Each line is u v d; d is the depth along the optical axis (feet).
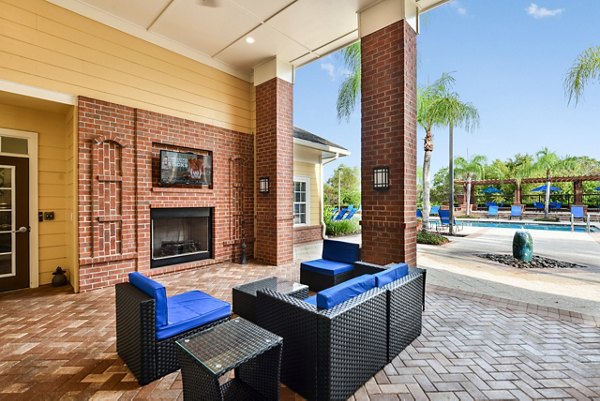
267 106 18.74
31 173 13.48
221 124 18.22
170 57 15.84
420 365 7.09
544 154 57.57
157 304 6.53
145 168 14.56
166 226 16.62
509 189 70.95
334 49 17.24
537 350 7.79
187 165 15.97
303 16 14.10
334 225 34.96
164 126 15.34
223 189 18.13
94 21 13.12
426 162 30.86
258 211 19.45
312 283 12.60
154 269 14.87
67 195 14.35
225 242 18.16
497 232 34.06
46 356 7.46
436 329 9.06
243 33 15.49
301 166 29.25
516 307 10.82
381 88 12.96
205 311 7.59
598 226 38.40
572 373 6.75
